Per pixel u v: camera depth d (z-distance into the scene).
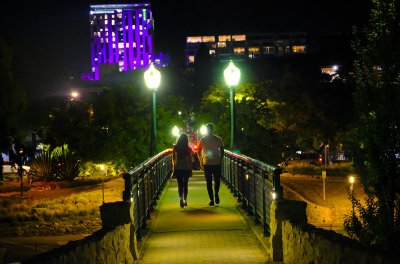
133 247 10.25
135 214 11.60
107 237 8.09
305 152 64.38
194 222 14.12
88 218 21.31
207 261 10.23
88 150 35.22
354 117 11.22
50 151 40.75
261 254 10.68
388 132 10.37
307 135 55.38
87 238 7.45
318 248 7.25
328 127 54.81
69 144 38.69
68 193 30.59
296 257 8.61
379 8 10.85
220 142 16.70
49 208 23.89
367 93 10.81
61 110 41.28
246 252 10.89
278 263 9.83
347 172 40.28
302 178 37.31
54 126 39.41
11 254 13.81
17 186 35.88
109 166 36.31
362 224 10.52
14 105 39.75
